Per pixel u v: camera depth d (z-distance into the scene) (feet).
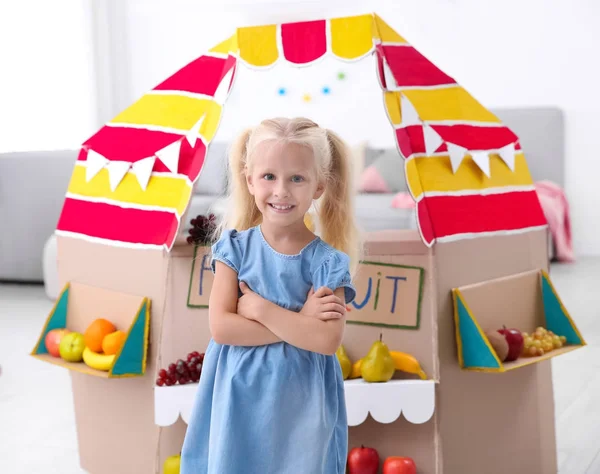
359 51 5.74
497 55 17.63
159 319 6.01
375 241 5.88
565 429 7.59
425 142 5.86
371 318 5.90
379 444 5.89
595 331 11.01
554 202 16.63
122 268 6.24
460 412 5.89
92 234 6.42
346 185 4.79
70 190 6.66
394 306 5.86
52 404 8.46
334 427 4.35
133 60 19.36
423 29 17.87
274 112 18.13
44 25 17.04
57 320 6.59
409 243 5.83
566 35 17.28
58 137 17.51
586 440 7.30
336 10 18.10
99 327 6.13
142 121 6.33
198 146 5.97
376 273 5.89
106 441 6.40
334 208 4.81
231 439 4.13
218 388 4.31
